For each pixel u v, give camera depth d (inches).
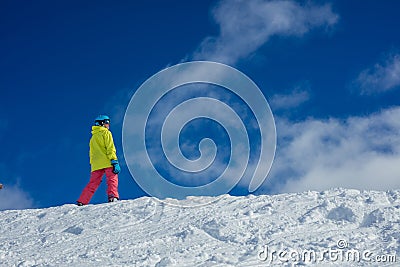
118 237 281.1
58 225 330.3
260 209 302.7
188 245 247.8
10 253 267.4
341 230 254.2
